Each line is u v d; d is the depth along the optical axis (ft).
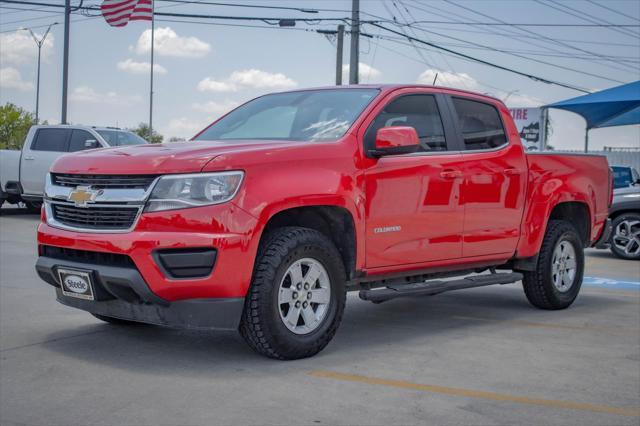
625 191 41.60
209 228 15.39
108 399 13.96
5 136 195.00
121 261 15.84
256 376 15.55
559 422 13.33
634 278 33.60
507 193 22.24
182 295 15.49
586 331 21.13
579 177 25.36
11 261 33.24
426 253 19.81
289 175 16.52
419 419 13.21
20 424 12.63
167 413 13.21
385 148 17.87
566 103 50.70
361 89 20.26
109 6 81.05
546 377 16.14
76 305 17.33
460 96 21.86
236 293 15.66
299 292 16.80
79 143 53.78
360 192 17.88
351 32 86.89
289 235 16.51
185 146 17.15
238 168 15.81
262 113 20.83
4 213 62.03
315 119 19.40
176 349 17.72
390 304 25.23
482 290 28.99
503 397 14.64
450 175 20.24
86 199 16.31
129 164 16.01
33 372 15.69
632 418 13.66
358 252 18.01
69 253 16.85
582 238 26.61
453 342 19.29
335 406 13.78
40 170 54.44
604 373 16.58
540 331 20.99
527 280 24.23
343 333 20.17
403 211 19.02
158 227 15.44
